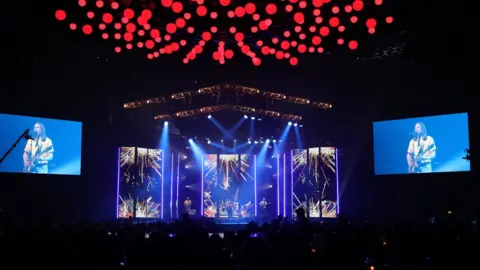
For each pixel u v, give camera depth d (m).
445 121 19.53
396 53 19.48
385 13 12.51
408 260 8.13
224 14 11.40
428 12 14.93
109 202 22.42
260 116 23.56
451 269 6.20
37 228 9.73
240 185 26.44
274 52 11.42
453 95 19.70
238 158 25.86
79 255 6.99
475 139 18.92
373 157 22.06
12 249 7.00
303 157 23.84
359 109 22.77
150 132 24.00
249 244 5.09
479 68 18.92
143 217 23.08
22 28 17.28
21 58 19.27
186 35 12.95
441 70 20.06
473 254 6.25
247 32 12.12
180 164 25.45
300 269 6.24
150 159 23.62
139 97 23.50
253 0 10.95
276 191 25.86
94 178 22.14
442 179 20.05
